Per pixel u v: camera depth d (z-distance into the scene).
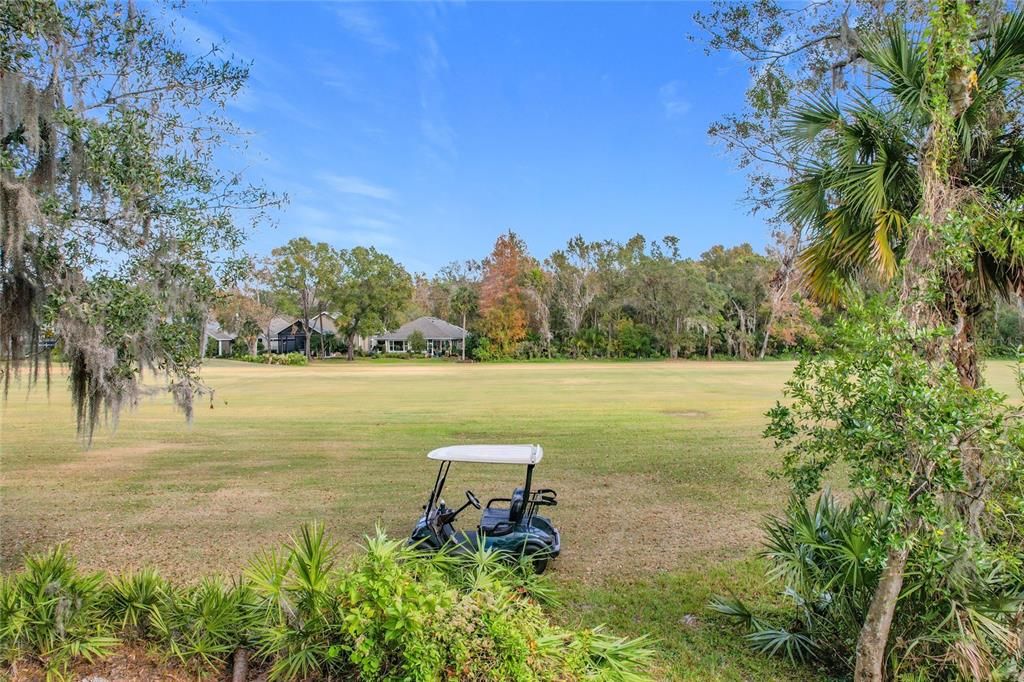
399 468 11.47
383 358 68.56
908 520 3.73
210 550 6.97
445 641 3.37
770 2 8.38
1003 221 4.07
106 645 3.94
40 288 5.22
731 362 57.28
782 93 8.61
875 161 5.51
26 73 4.84
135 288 5.12
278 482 10.35
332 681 3.62
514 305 66.19
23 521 8.09
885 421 3.66
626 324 67.00
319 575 3.82
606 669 3.91
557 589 5.76
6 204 4.68
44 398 22.86
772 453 12.77
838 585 4.40
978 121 4.96
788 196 6.38
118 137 4.91
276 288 63.09
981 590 3.96
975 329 5.29
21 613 3.82
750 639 4.93
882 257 5.21
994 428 3.50
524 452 6.46
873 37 6.02
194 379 5.95
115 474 10.91
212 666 3.83
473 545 5.94
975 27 4.26
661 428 16.08
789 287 8.29
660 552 7.07
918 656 4.07
